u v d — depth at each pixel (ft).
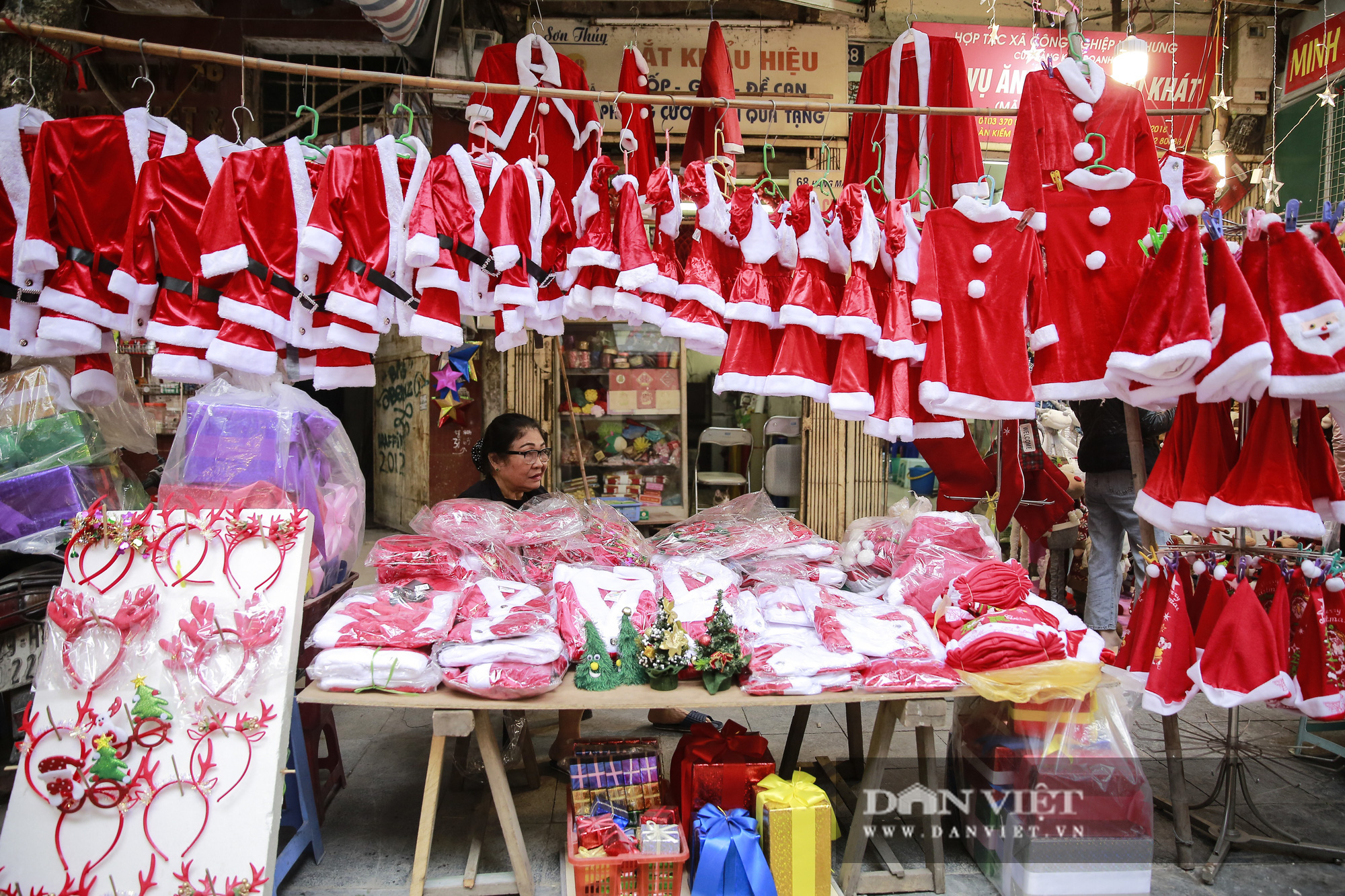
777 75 17.72
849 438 18.04
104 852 6.29
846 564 9.88
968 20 18.60
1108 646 13.52
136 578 6.81
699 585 8.16
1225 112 18.89
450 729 6.81
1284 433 7.09
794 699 7.02
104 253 7.42
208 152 7.41
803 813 6.81
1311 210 18.08
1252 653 7.27
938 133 11.14
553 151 12.78
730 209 8.20
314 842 7.74
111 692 6.55
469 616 7.38
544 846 8.04
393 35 13.58
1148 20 19.13
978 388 8.14
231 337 7.32
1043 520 12.76
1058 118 8.43
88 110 16.60
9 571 9.48
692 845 7.04
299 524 6.99
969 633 7.54
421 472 21.91
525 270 8.00
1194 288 6.97
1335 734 10.05
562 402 18.24
